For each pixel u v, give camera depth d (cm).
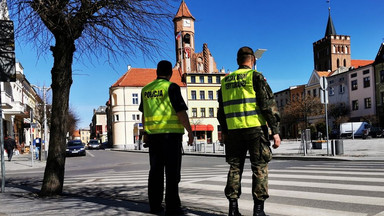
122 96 5988
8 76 620
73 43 586
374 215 406
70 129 6875
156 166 407
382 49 4644
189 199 541
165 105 407
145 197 570
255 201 361
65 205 458
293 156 1531
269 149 365
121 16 545
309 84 6375
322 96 1454
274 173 888
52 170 575
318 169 946
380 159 1202
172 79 6194
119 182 844
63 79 583
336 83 5550
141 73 6284
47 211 417
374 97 4744
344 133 4344
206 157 2064
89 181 894
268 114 356
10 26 609
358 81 5053
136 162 1827
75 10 527
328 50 8206
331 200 504
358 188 594
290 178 770
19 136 3966
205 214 400
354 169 905
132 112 5997
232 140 373
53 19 539
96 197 548
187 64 6431
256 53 1548
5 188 721
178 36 5422
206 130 6012
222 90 387
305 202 499
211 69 6500
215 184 742
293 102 5966
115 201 492
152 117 410
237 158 375
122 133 5944
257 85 362
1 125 655
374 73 4747
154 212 404
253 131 360
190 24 6619
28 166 1766
